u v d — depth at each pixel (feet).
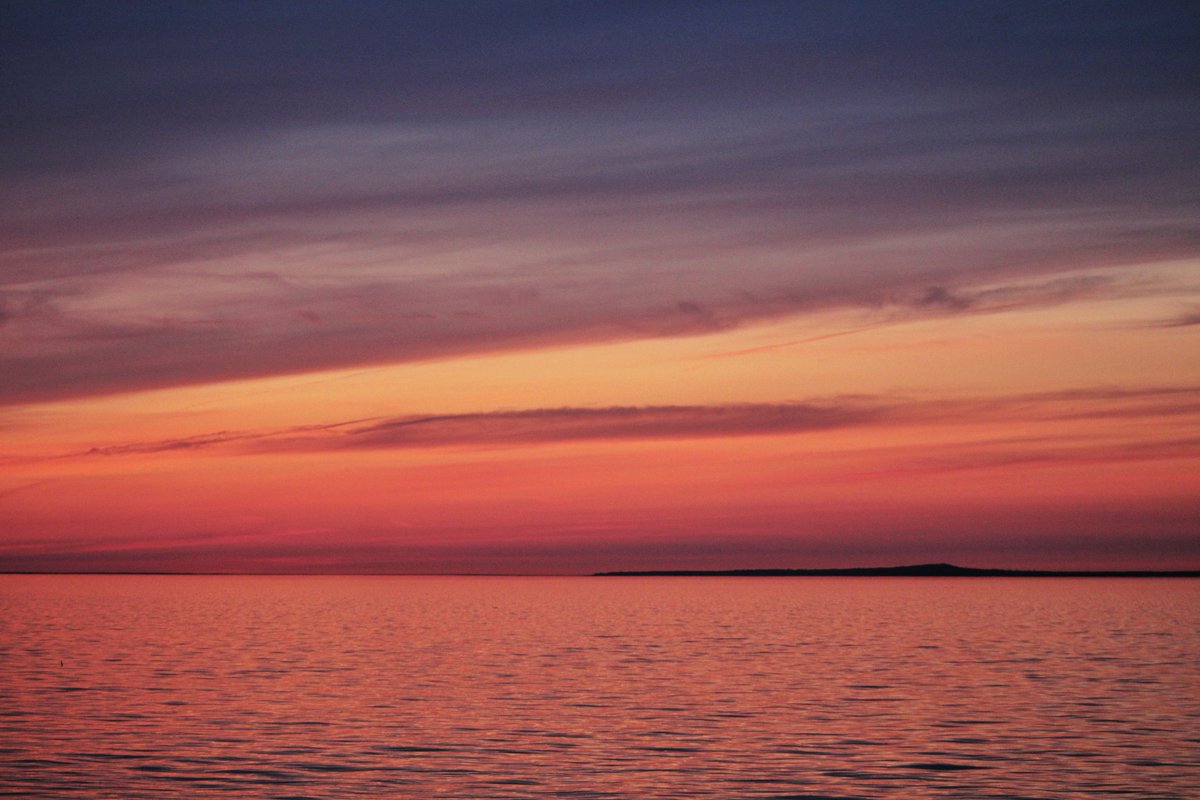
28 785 82.58
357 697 129.08
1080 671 156.76
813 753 94.89
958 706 120.98
